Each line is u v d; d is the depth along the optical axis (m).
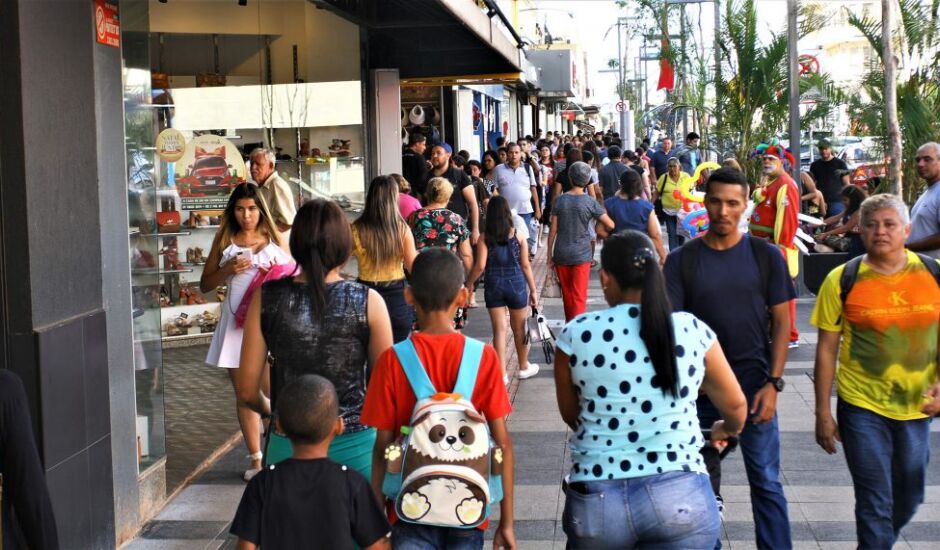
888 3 14.96
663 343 3.87
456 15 11.48
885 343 5.03
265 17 14.19
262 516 3.80
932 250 8.05
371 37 16.58
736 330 5.14
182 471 7.69
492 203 10.00
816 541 5.97
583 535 3.90
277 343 4.37
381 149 16.16
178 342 12.95
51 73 5.36
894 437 5.13
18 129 5.04
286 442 4.33
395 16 15.43
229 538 6.30
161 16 13.45
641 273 3.94
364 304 4.40
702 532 3.86
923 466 5.16
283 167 14.46
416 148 16.72
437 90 27.62
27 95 5.08
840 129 26.55
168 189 12.59
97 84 5.95
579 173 11.00
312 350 4.34
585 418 3.98
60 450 5.26
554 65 42.72
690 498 3.84
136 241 6.61
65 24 5.54
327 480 3.82
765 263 5.14
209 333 13.14
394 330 7.80
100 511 5.73
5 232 5.08
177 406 9.91
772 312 5.17
